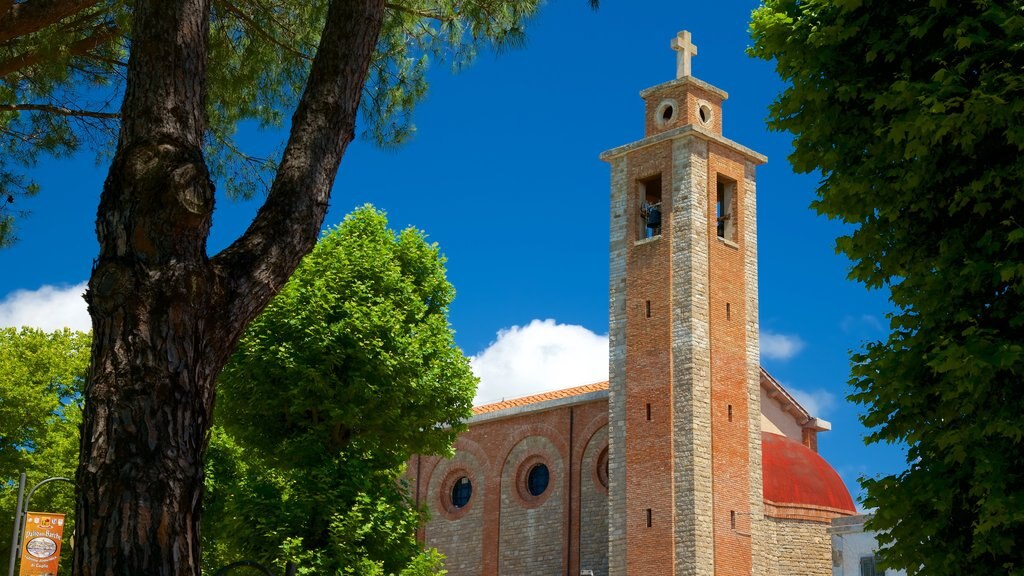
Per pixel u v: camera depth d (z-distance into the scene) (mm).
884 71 18875
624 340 45094
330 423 32219
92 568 8273
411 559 33531
